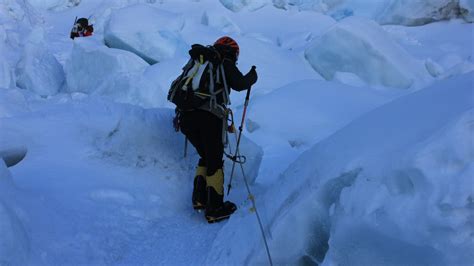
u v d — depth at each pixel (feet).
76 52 29.25
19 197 10.04
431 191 6.03
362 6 53.83
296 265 8.29
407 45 42.73
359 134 8.34
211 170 12.01
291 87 24.61
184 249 10.75
